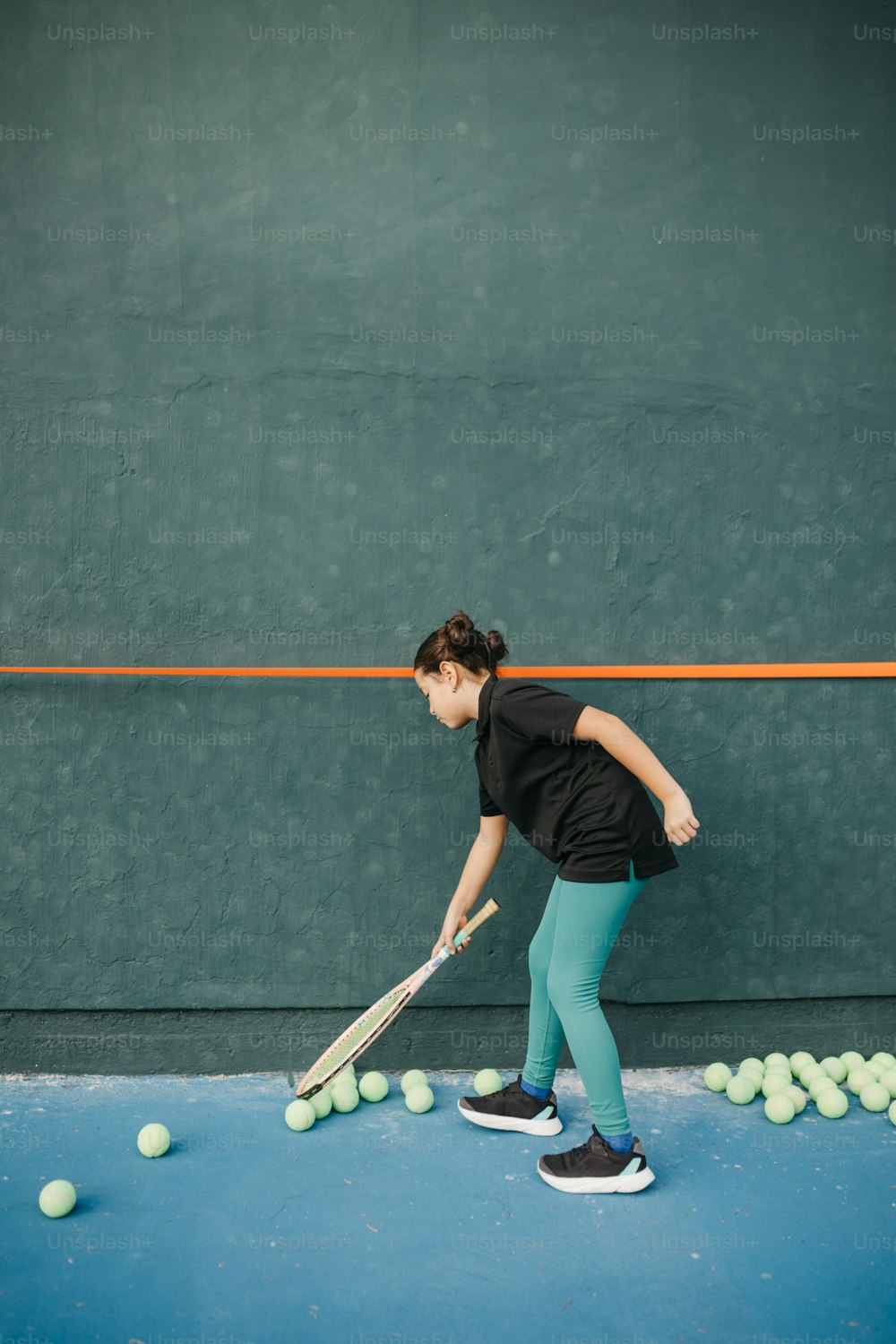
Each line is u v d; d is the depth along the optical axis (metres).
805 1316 2.14
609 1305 2.17
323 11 3.21
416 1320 2.12
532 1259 2.32
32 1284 2.21
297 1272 2.27
